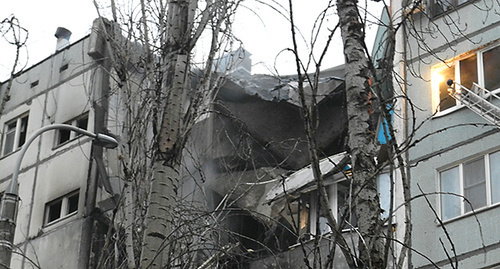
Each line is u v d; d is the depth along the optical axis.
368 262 10.93
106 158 29.73
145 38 15.73
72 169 30.64
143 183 15.00
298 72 11.78
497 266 22.75
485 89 25.28
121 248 15.71
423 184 25.09
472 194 24.23
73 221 29.36
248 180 26.81
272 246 25.95
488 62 25.86
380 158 15.19
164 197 13.73
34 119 33.22
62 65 33.41
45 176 31.44
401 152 11.70
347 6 13.98
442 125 25.73
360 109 12.98
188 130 14.35
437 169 25.14
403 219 24.48
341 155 25.42
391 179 11.64
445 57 26.66
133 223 14.18
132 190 14.72
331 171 24.70
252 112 28.00
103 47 31.72
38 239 30.03
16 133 33.66
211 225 15.12
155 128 14.47
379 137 26.02
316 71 11.95
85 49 32.50
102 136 21.36
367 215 11.96
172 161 14.02
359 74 13.29
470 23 26.66
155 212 13.61
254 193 26.56
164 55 15.14
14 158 33.12
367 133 12.75
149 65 15.36
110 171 29.44
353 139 12.74
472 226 23.64
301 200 25.75
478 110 24.78
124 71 15.85
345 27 13.81
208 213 14.01
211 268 15.21
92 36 31.73
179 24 15.23
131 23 16.16
